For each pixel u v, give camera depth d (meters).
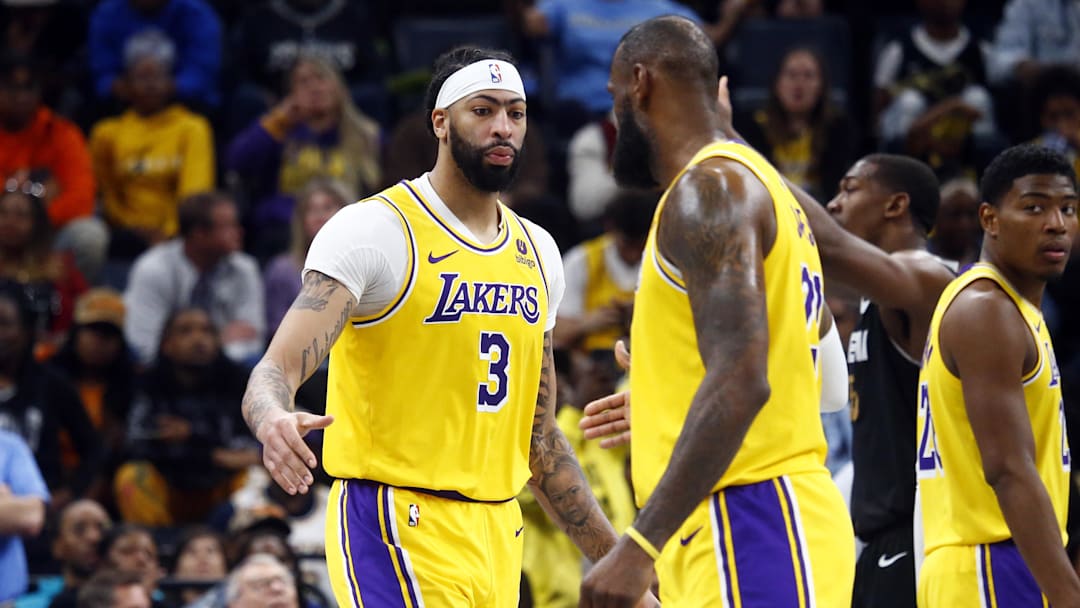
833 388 13.81
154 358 26.92
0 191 30.17
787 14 38.44
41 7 37.91
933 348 14.49
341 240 13.33
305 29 35.78
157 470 24.80
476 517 13.95
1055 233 14.10
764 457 11.94
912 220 16.98
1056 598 13.45
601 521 14.57
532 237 14.60
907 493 15.85
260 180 31.84
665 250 11.88
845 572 12.08
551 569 21.17
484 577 13.91
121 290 31.62
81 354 27.12
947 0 34.56
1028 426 13.81
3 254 29.03
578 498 14.59
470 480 13.86
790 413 12.01
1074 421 24.30
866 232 17.03
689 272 11.58
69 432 25.33
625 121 12.80
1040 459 14.30
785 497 11.88
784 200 12.14
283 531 22.17
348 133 31.98
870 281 15.23
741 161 12.00
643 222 26.78
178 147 33.53
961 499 14.30
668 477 11.19
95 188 33.84
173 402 25.33
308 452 11.73
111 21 35.75
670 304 11.98
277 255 30.92
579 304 27.33
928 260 15.77
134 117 33.88
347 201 29.00
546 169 32.25
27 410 24.56
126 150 33.56
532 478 14.71
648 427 12.20
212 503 24.98
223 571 21.81
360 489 13.76
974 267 14.46
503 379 14.00
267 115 32.50
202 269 29.14
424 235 13.73
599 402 14.35
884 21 38.78
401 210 13.73
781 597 11.73
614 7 34.91
